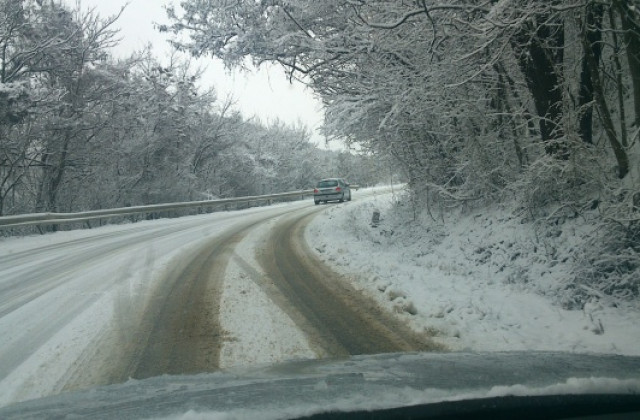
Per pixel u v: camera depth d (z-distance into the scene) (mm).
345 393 2387
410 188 14727
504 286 7727
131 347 5125
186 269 9352
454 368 2971
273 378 2883
